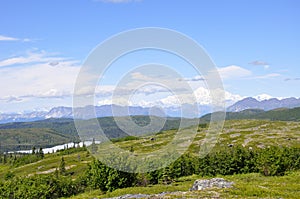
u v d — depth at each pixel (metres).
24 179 77.75
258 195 29.59
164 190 44.97
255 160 74.25
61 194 75.38
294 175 61.47
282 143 144.75
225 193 30.08
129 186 56.50
